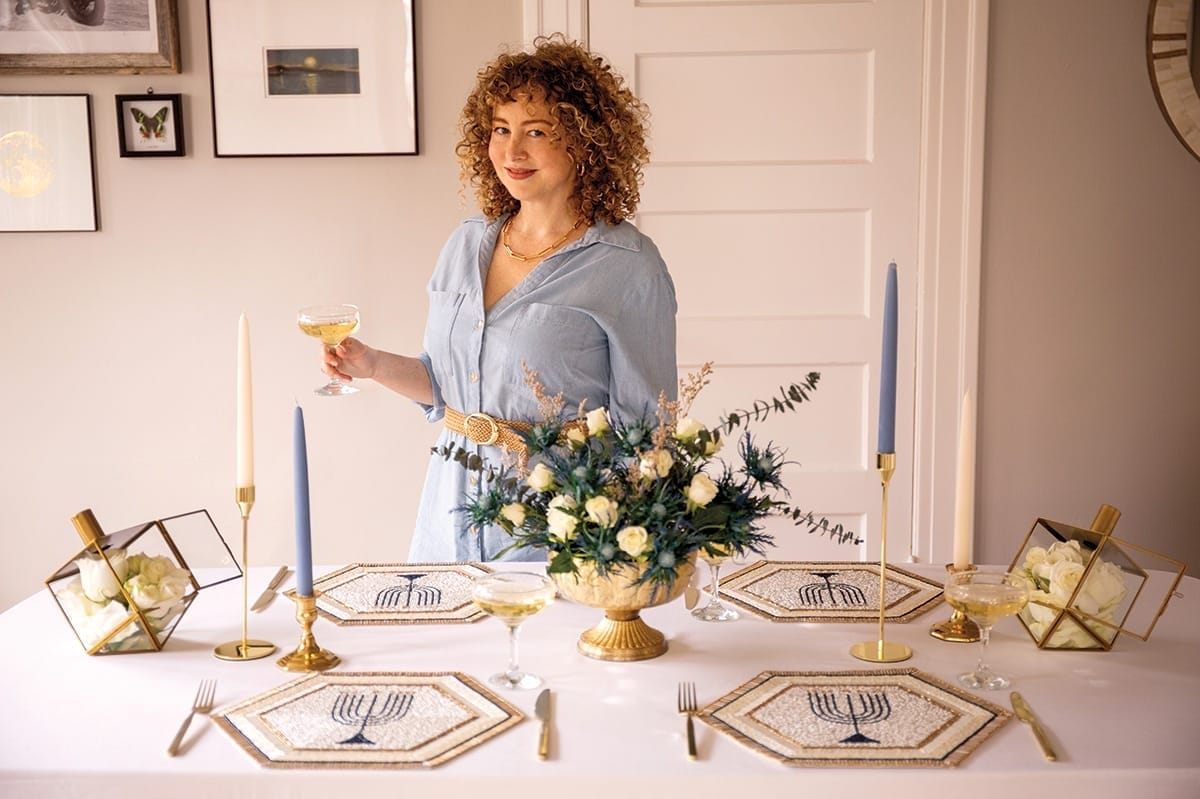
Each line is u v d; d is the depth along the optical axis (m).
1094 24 3.05
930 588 1.80
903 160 3.10
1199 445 3.20
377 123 3.02
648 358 2.08
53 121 2.99
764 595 1.77
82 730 1.31
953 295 3.12
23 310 3.07
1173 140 3.09
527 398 2.04
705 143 3.11
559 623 1.66
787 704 1.37
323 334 2.03
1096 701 1.39
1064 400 3.18
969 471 1.56
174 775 1.21
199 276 3.07
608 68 2.12
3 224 3.02
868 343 3.17
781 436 3.21
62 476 3.13
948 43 3.04
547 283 2.05
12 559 3.15
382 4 2.98
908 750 1.25
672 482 1.48
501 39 3.02
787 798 1.21
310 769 1.21
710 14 3.06
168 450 3.13
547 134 2.02
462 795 1.21
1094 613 1.53
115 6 2.93
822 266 3.15
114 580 1.52
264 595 1.74
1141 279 3.14
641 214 3.14
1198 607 1.74
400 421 3.14
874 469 3.20
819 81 3.09
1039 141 3.09
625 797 1.21
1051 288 3.14
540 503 1.52
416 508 3.17
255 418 3.12
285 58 2.99
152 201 3.04
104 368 3.09
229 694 1.41
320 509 3.16
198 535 1.64
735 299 3.16
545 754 1.24
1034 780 1.20
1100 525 1.61
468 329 2.07
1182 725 1.32
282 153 3.02
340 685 1.42
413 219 3.07
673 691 1.41
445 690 1.41
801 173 3.12
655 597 1.48
